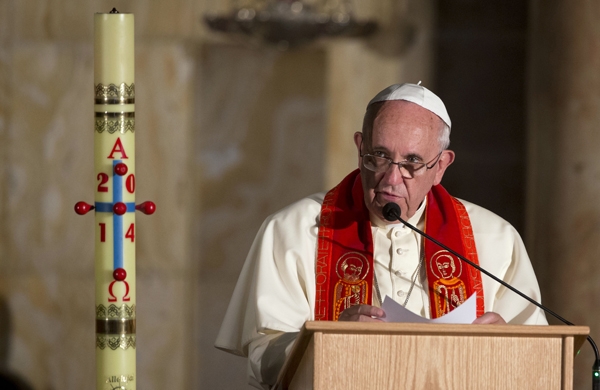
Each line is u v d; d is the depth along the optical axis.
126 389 9.77
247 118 21.88
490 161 21.91
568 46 17.98
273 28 19.69
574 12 17.94
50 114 21.42
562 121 18.03
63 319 21.66
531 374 8.16
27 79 21.36
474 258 11.37
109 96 9.81
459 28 21.88
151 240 21.78
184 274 21.89
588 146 17.73
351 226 11.41
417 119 10.41
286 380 9.61
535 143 19.22
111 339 9.77
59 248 21.59
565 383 8.16
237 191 21.94
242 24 19.59
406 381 8.05
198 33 21.70
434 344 8.08
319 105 21.97
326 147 21.97
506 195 21.92
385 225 11.45
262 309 10.67
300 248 11.22
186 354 21.89
